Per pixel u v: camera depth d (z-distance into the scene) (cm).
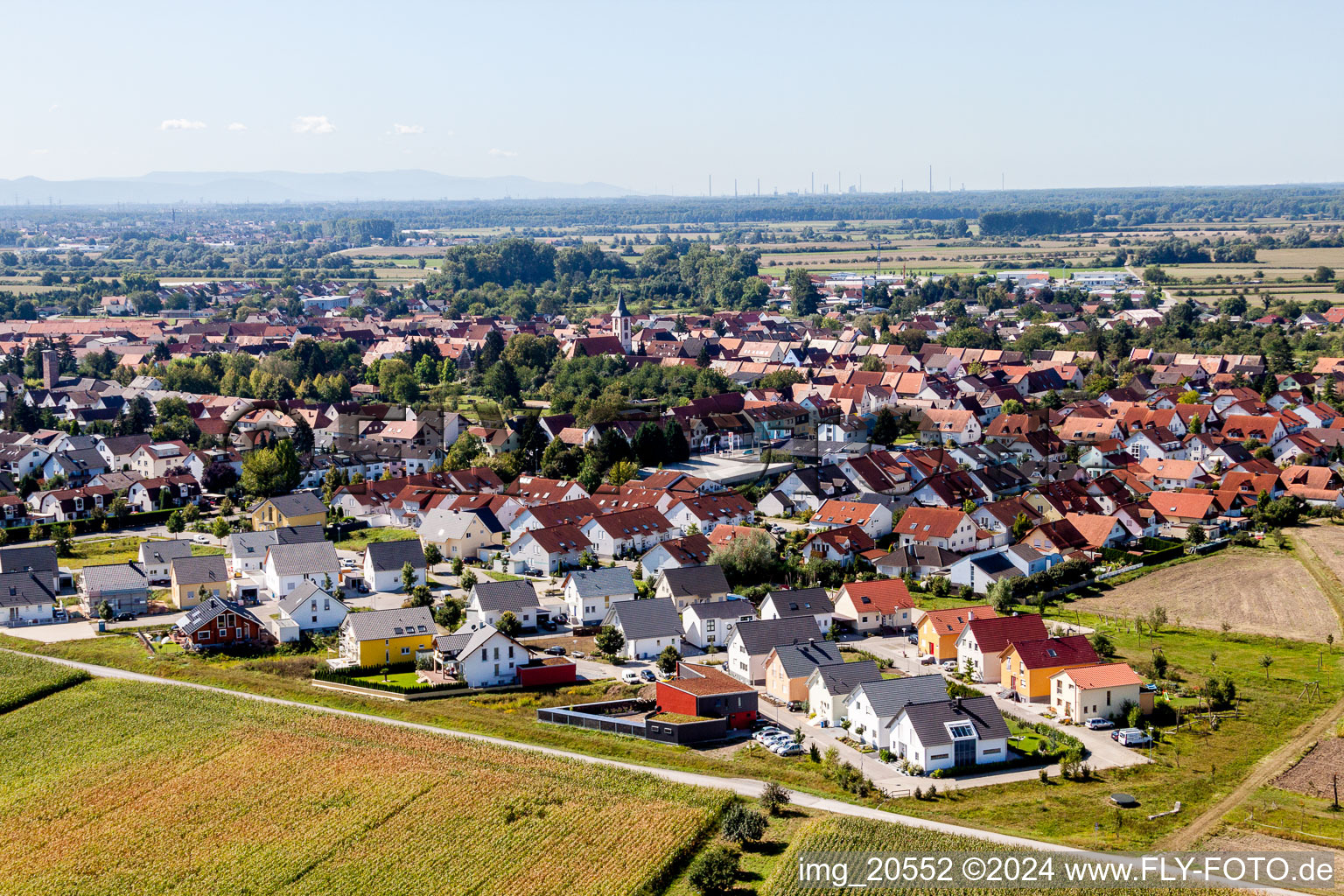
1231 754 12375
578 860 10169
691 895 9750
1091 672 13525
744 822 10488
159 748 12600
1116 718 13362
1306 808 11112
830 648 14625
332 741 12669
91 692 14275
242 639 16288
